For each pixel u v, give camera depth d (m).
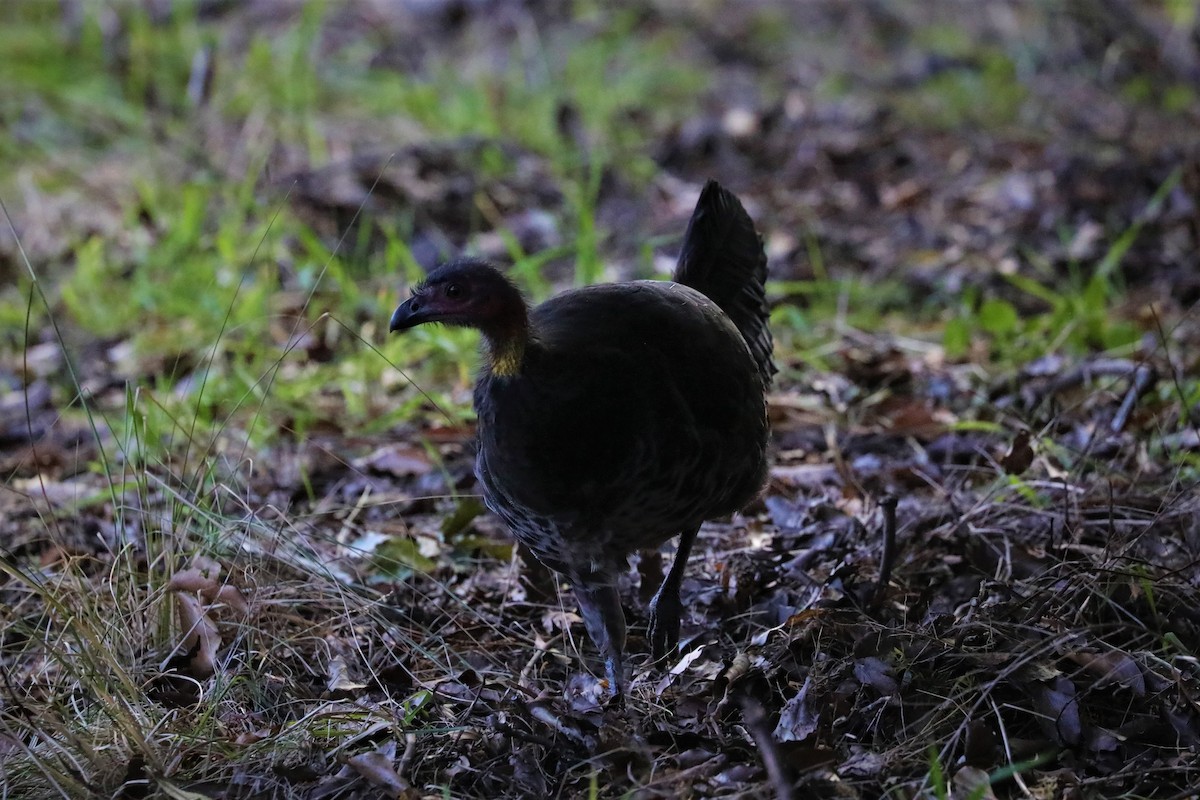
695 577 8.44
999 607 7.30
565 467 6.68
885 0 20.14
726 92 17.39
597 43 18.06
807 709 6.76
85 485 9.92
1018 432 9.27
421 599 8.37
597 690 7.28
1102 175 13.84
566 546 7.01
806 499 9.28
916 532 8.44
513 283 6.68
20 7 18.81
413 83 16.95
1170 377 10.04
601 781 6.55
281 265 12.80
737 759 6.64
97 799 6.45
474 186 14.31
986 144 15.36
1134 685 6.81
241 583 7.98
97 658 7.16
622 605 8.23
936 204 14.02
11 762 6.76
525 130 15.64
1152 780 6.38
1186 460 8.97
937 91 17.05
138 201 14.12
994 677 6.87
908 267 12.73
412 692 7.45
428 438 10.13
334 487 9.78
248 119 15.87
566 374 6.63
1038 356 10.85
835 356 11.27
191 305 12.27
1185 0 18.06
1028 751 6.52
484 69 17.56
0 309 12.80
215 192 14.41
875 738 6.67
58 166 15.29
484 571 8.73
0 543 9.17
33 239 13.92
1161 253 12.52
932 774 6.00
